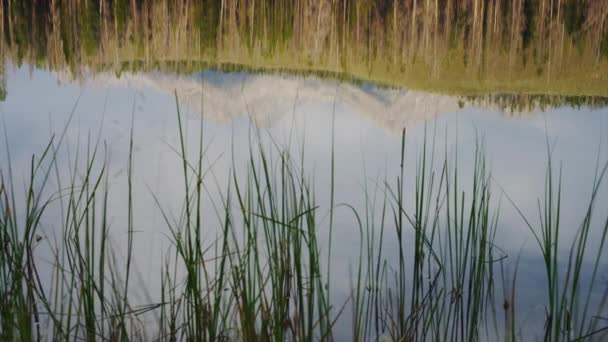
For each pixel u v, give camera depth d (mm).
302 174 1876
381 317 2039
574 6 7012
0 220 1864
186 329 1822
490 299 2045
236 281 1775
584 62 6969
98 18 7273
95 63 6949
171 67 6965
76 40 7129
